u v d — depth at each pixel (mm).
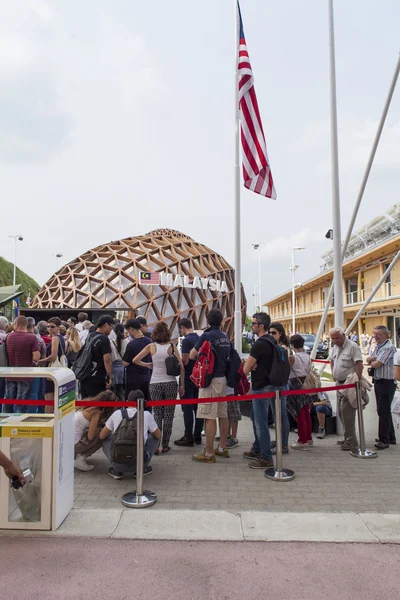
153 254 27828
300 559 3305
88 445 5457
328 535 3670
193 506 4340
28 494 3775
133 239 30234
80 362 6551
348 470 5496
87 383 6500
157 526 3822
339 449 6504
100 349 6453
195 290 27500
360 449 6133
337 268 7648
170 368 6238
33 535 3650
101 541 3578
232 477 5219
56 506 3752
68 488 4059
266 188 9391
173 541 3582
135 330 6637
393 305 26719
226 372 6121
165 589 2904
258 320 5711
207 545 3520
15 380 6797
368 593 2859
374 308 30406
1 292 23750
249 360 5512
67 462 4039
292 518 3975
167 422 6301
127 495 4539
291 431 7719
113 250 27750
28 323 7988
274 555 3363
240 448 6613
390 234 32094
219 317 6020
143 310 24438
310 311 48312
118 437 4984
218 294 29625
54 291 26766
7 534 3662
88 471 5500
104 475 5359
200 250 32469
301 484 4980
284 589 2904
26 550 3412
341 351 6527
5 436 3764
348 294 37594
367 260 31578
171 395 6332
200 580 3012
